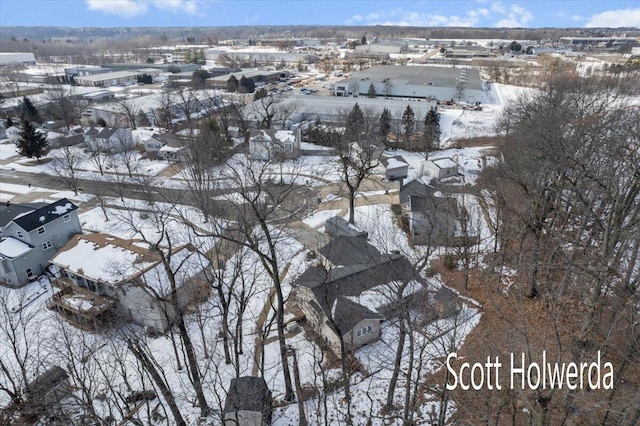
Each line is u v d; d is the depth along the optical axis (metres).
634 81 92.25
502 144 61.03
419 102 97.62
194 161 52.56
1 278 36.66
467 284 32.94
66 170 59.56
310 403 24.06
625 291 22.61
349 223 42.72
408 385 20.53
